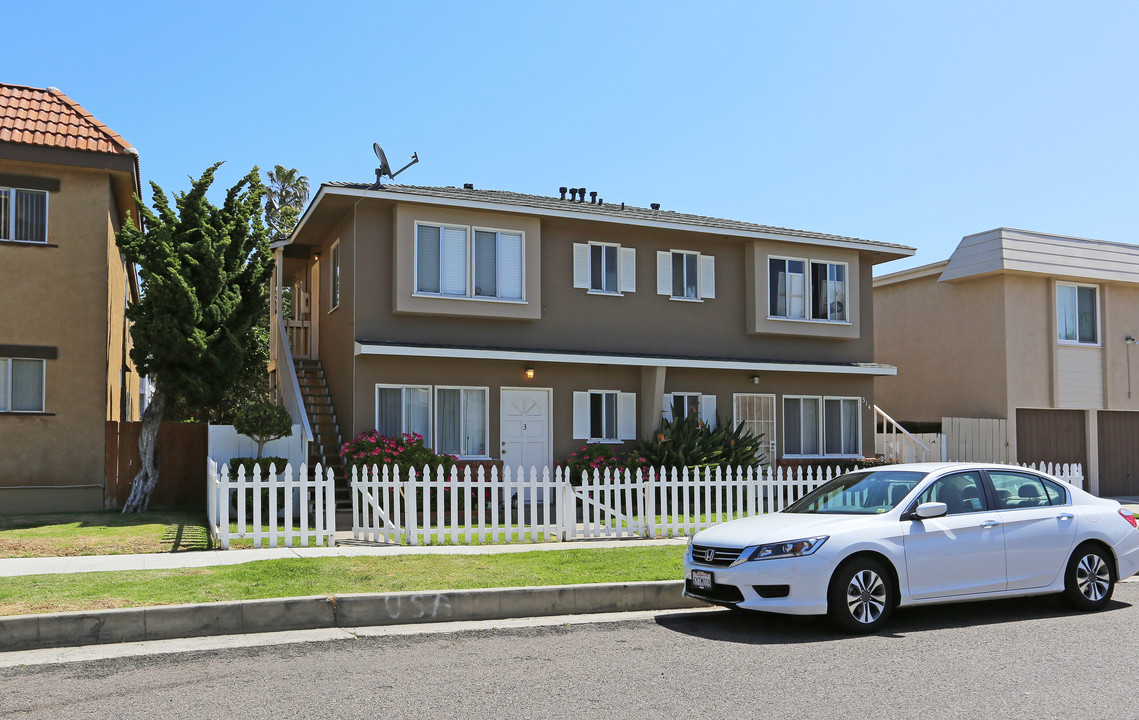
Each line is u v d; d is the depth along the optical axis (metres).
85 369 16.75
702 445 19.53
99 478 16.75
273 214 40.72
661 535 14.31
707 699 6.27
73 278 16.78
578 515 17.27
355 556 11.22
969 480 9.52
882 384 27.19
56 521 14.94
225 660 7.36
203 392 16.53
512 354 18.69
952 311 24.89
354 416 18.05
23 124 16.61
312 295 22.81
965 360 24.39
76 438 16.62
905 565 8.66
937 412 25.22
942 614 9.44
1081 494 10.05
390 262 18.58
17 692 6.41
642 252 21.09
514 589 9.23
